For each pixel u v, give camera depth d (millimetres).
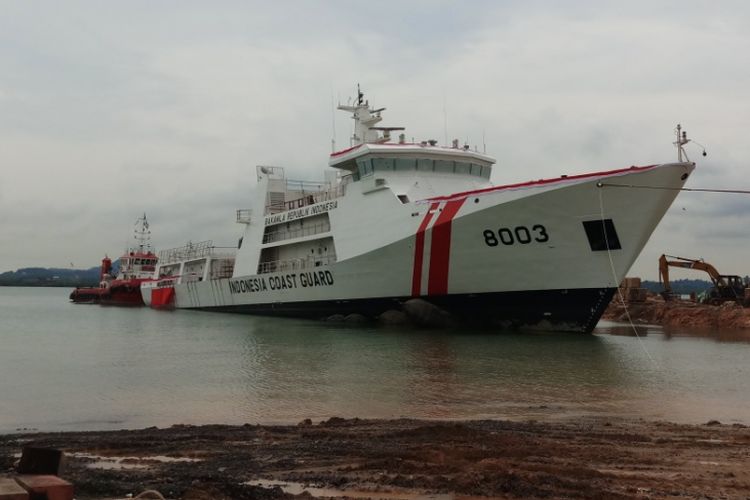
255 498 8273
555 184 27969
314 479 9227
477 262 31156
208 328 39125
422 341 28438
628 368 21156
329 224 40219
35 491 6457
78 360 25094
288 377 20078
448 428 12227
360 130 42531
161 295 67750
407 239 33031
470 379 19188
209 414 15328
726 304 42000
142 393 18094
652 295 64312
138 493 8461
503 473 9031
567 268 29312
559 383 18422
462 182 36969
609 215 27594
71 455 11133
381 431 12547
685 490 8516
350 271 37062
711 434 12047
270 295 45969
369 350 25750
